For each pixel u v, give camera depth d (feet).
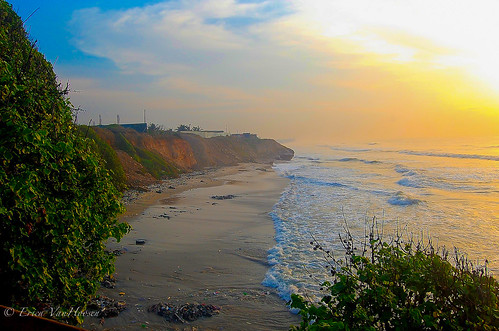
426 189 89.10
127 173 96.07
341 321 11.03
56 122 17.89
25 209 14.11
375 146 412.36
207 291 26.58
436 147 315.58
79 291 17.47
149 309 22.75
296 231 46.14
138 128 181.98
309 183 106.11
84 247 20.26
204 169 172.14
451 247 39.63
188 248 37.93
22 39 20.45
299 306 12.41
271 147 320.50
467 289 11.65
